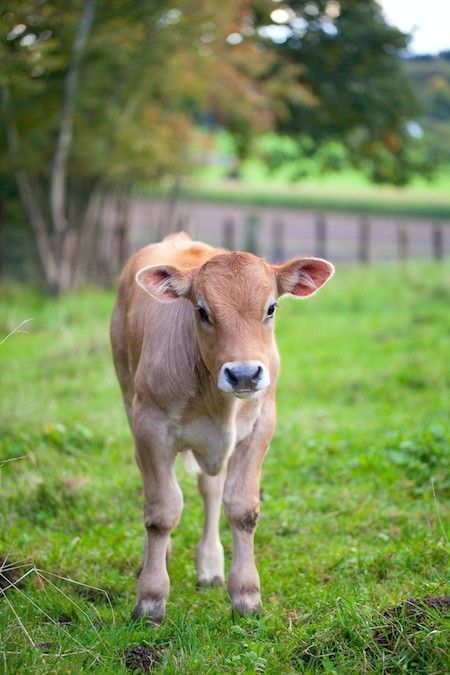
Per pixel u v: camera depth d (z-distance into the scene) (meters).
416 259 27.38
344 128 29.64
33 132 19.06
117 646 4.82
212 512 6.04
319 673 4.45
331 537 6.55
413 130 37.72
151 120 21.77
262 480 7.78
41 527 6.91
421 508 6.81
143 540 6.38
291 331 15.27
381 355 12.85
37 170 20.73
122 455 8.34
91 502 7.22
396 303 17.50
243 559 5.39
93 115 19.58
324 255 28.66
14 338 14.93
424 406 9.98
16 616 4.85
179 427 5.43
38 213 20.22
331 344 13.93
